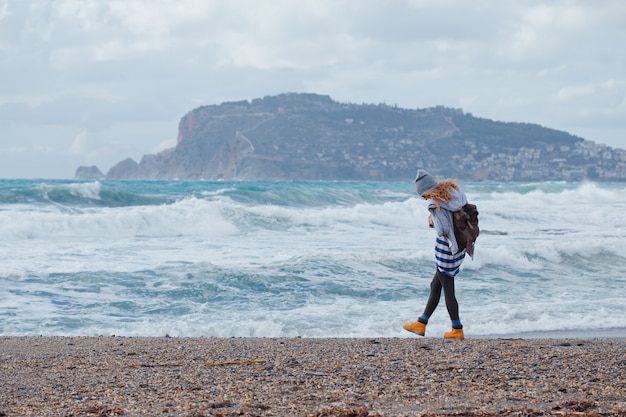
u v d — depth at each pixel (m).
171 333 8.45
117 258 13.68
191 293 10.65
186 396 4.33
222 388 4.56
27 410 4.00
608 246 16.72
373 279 12.15
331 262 13.12
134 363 5.63
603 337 8.15
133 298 10.24
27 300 9.88
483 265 14.14
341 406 4.04
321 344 6.75
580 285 12.72
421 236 19.86
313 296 10.78
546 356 5.77
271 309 9.88
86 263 12.77
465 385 4.62
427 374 5.02
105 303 9.88
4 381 4.84
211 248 15.79
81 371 5.23
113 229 18.28
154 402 4.18
